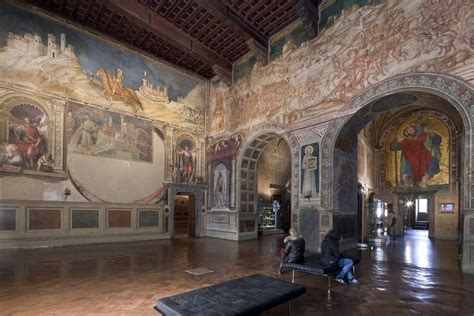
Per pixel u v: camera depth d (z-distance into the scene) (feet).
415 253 33.04
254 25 42.47
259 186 58.23
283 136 40.27
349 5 33.35
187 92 53.47
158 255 31.22
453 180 55.11
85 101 40.73
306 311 15.37
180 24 43.14
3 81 34.27
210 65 49.98
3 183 33.55
